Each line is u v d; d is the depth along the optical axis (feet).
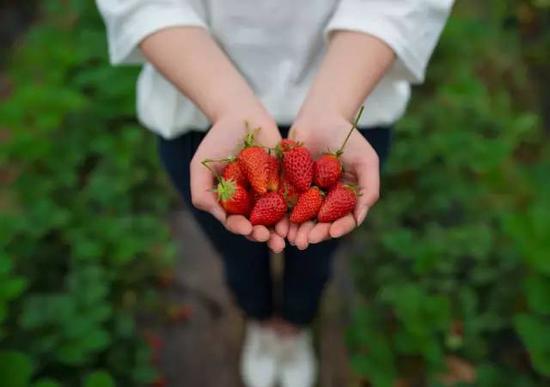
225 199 2.47
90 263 4.37
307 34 2.72
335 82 2.62
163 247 4.70
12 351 3.73
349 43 2.65
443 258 4.49
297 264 3.40
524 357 4.20
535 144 5.67
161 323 4.49
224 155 2.60
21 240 4.44
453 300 4.39
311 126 2.63
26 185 4.86
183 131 2.96
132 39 2.70
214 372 4.32
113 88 5.20
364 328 4.22
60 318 3.90
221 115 2.61
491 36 6.39
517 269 4.44
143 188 5.02
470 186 5.03
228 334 4.48
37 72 5.79
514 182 5.19
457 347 4.24
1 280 3.76
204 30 2.70
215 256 4.80
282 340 4.07
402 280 4.51
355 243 4.82
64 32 5.95
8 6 6.93
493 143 5.04
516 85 6.20
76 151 5.06
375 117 2.93
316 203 2.52
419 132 5.23
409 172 5.05
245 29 2.72
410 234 4.54
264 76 2.82
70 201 4.82
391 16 2.64
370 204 2.52
